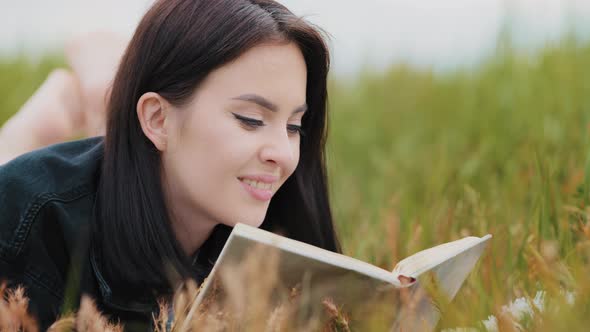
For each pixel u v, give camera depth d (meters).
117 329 1.88
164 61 2.11
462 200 2.83
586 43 4.19
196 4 2.10
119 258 2.13
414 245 2.31
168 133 2.14
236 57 2.05
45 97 3.44
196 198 2.15
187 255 2.23
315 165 2.48
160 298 2.15
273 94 2.07
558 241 2.24
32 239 2.11
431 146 4.43
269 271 1.68
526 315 1.84
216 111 2.07
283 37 2.09
